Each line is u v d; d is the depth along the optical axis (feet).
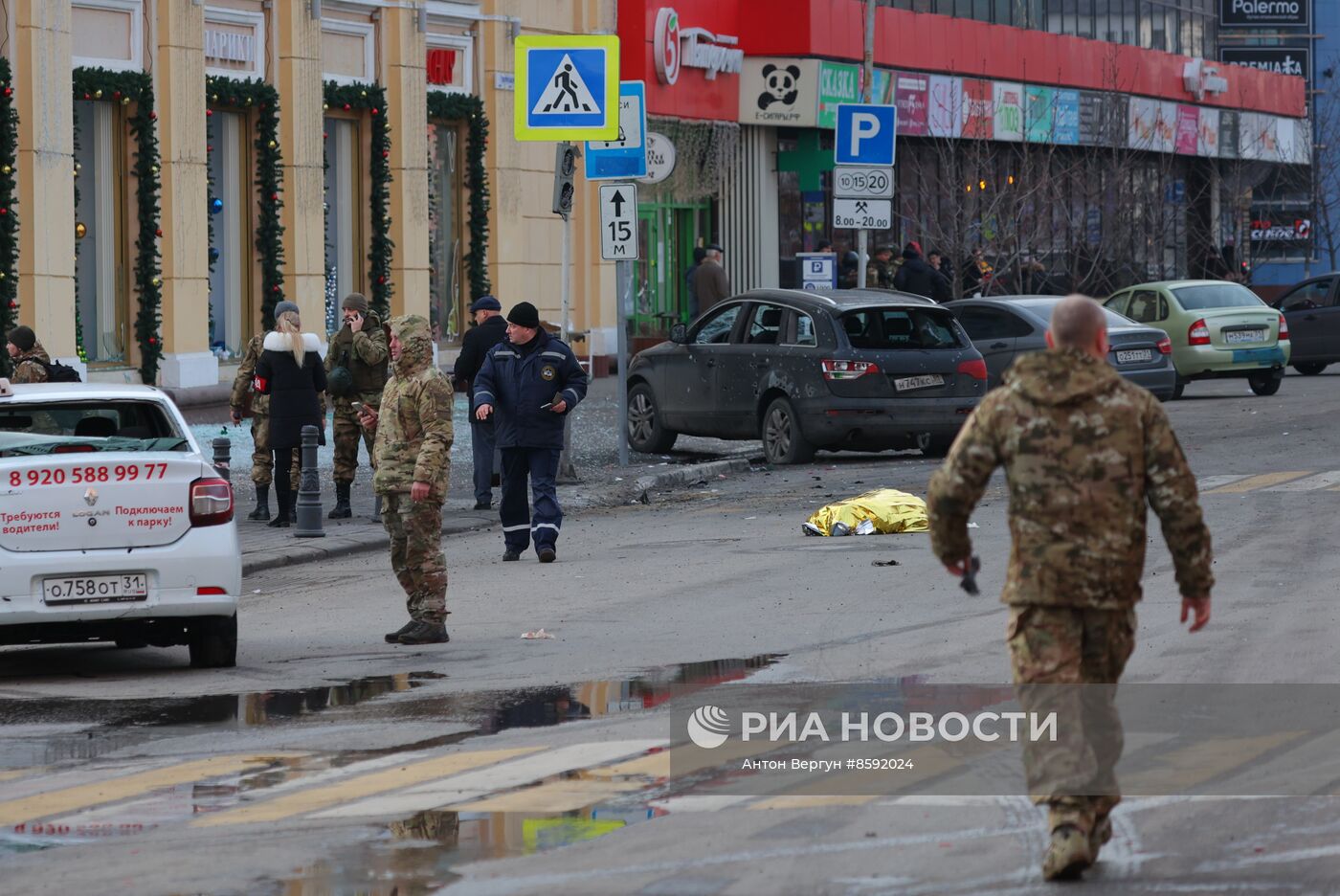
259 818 81.10
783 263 458.09
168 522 121.39
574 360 171.73
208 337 297.94
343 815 81.00
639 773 86.89
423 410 129.18
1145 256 580.71
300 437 197.47
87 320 281.33
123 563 119.85
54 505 119.44
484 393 170.81
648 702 103.65
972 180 511.40
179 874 72.64
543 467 171.22
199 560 121.19
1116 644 70.23
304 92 315.58
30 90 263.70
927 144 502.38
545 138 227.20
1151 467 69.92
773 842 74.49
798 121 440.86
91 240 281.54
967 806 79.20
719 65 428.15
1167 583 138.62
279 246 311.27
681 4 418.10
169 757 94.79
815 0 437.17
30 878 73.26
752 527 188.03
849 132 285.23
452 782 86.28
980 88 510.17
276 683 115.85
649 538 184.14
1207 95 631.56
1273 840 72.95
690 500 218.79
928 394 244.42
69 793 87.40
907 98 480.64
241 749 96.17
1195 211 650.84
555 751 91.91
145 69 286.25
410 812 81.10
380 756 92.84
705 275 347.15
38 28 264.72
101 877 72.84
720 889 68.64
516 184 372.38
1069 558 69.21
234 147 308.60
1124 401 69.97
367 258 337.93
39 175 265.75
